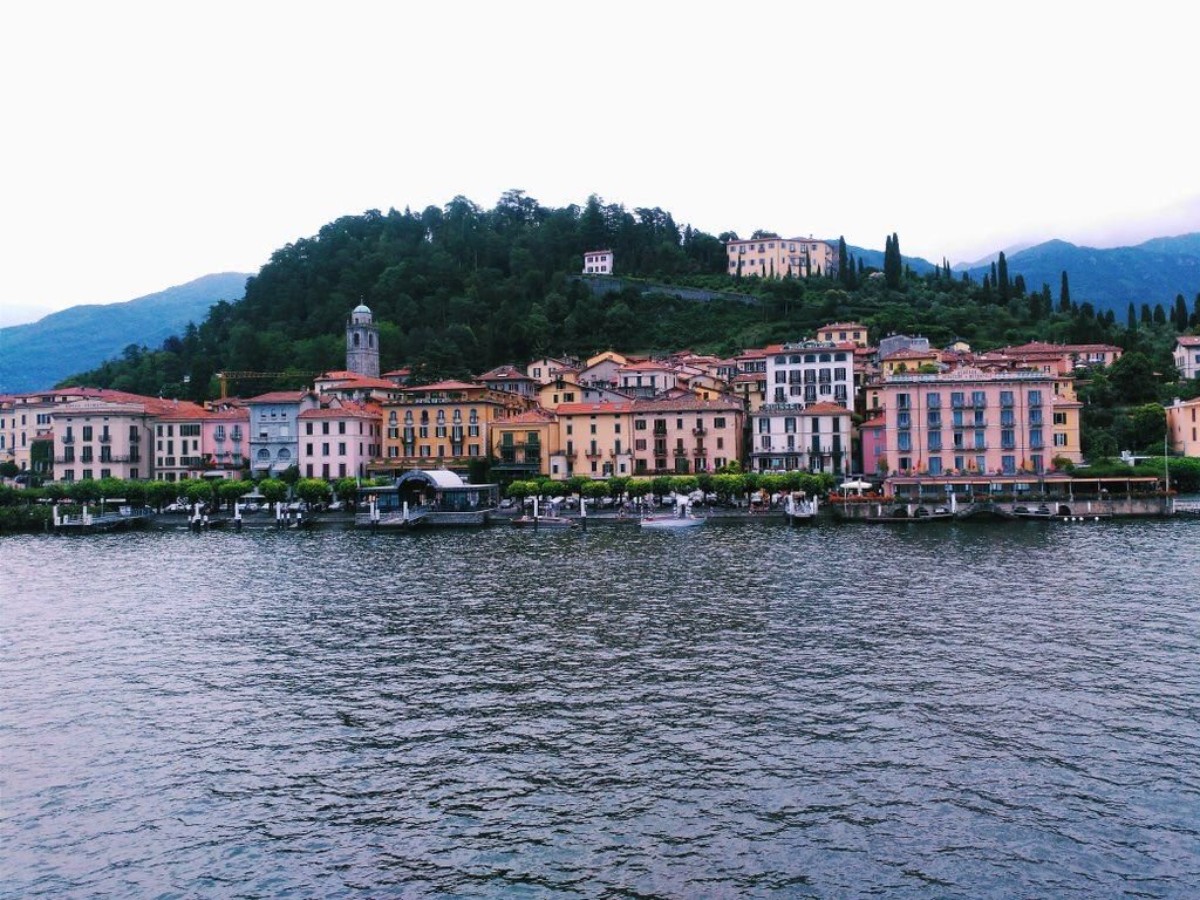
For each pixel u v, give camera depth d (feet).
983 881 101.96
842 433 541.34
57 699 173.37
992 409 495.82
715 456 558.97
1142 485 477.77
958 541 365.81
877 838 111.55
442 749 143.33
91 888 105.60
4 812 125.29
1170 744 137.39
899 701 158.92
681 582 278.67
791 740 142.51
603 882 103.81
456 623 227.81
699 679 174.70
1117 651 187.11
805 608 234.79
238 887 105.19
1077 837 110.73
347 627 227.20
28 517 515.91
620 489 512.63
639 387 646.33
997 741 139.95
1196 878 101.60
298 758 141.49
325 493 538.06
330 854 111.86
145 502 560.20
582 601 252.01
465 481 584.81
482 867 107.96
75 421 638.53
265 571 327.26
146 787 132.26
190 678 185.68
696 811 119.75
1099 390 612.29
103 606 264.52
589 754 139.54
